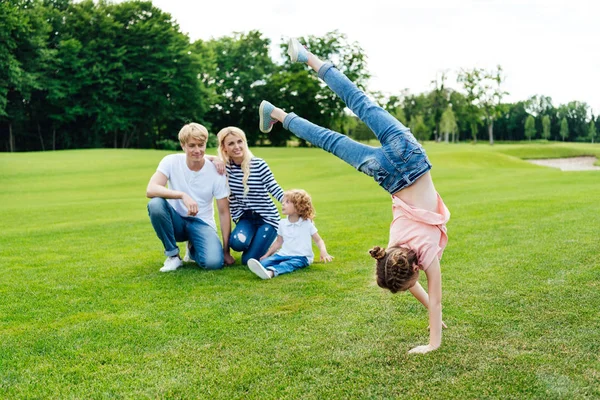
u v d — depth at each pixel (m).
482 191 12.55
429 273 2.99
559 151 43.16
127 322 3.47
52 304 3.90
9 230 8.06
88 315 3.63
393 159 3.22
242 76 55.78
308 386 2.52
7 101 39.41
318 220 8.23
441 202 3.22
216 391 2.49
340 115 55.66
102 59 43.53
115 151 30.66
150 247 6.28
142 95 45.12
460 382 2.52
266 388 2.51
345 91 3.61
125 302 3.92
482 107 62.47
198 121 50.53
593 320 3.25
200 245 5.09
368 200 11.71
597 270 4.31
